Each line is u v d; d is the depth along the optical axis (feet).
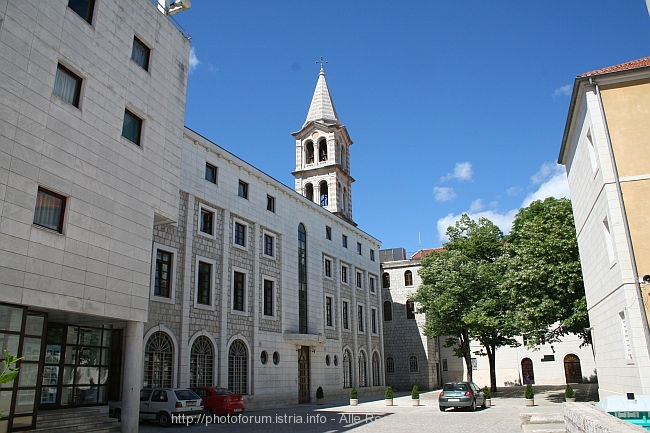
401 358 173.99
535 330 96.22
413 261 180.04
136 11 61.62
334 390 128.57
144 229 58.49
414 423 68.44
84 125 51.57
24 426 44.32
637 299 50.55
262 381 100.32
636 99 55.77
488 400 96.37
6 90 43.80
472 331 123.24
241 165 103.04
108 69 55.83
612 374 62.23
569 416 38.91
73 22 51.70
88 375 59.00
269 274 108.68
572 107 63.26
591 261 68.54
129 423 53.21
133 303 55.36
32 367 45.60
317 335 115.55
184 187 87.04
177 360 79.82
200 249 89.04
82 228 49.88
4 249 42.06
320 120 175.94
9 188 43.04
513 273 96.43
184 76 70.13
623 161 54.49
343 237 149.48
